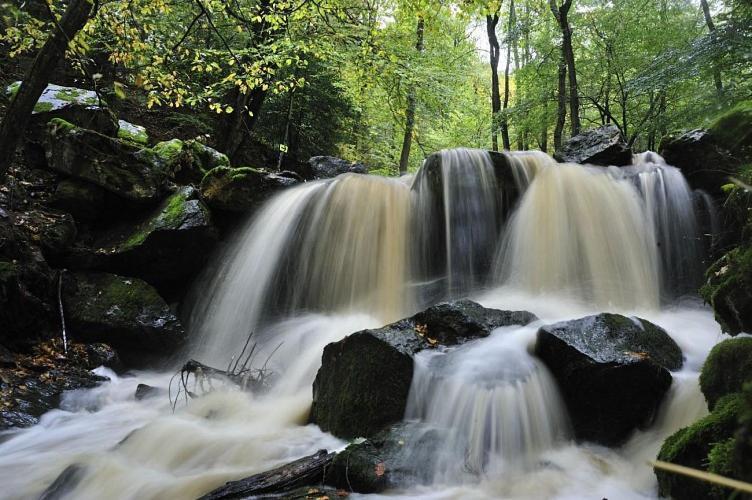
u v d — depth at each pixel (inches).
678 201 310.3
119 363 275.1
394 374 175.8
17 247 267.1
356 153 818.2
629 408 163.6
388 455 146.9
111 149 323.6
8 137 218.7
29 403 213.9
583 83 687.7
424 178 332.2
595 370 163.5
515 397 165.6
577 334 175.3
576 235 307.6
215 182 347.9
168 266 319.0
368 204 340.8
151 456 174.7
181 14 449.1
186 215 318.0
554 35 676.1
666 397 166.1
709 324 248.8
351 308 326.3
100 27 316.2
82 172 316.5
